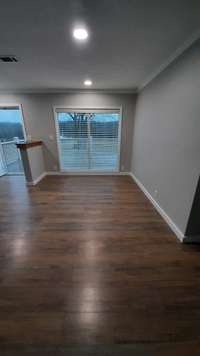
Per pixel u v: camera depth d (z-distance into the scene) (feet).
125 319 4.14
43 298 4.67
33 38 6.33
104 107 15.19
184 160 6.65
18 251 6.49
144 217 8.96
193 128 6.02
